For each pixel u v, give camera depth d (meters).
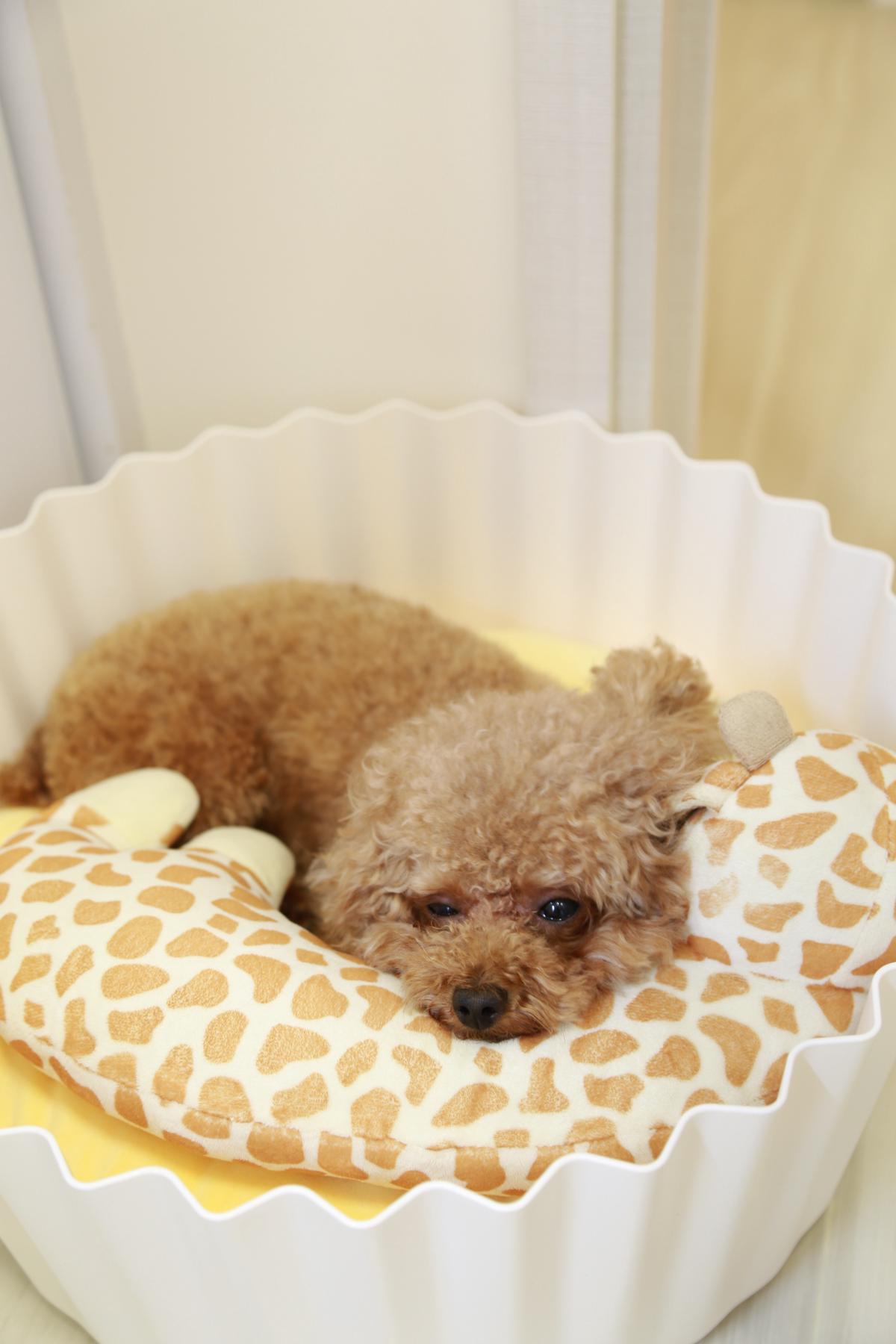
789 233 1.18
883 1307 0.52
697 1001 0.49
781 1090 0.40
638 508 0.73
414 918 0.54
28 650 0.69
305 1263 0.41
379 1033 0.48
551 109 0.65
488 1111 0.46
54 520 0.69
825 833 0.48
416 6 0.66
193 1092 0.47
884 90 1.37
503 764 0.50
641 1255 0.42
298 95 0.69
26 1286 0.55
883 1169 0.57
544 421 0.73
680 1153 0.40
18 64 0.65
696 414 0.80
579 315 0.71
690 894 0.51
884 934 0.48
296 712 0.64
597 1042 0.48
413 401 0.78
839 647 0.66
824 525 0.65
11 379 0.69
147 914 0.51
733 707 0.51
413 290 0.75
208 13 0.66
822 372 1.05
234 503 0.75
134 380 0.76
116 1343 0.50
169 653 0.66
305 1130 0.46
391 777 0.53
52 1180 0.41
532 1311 0.44
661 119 0.66
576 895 0.50
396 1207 0.38
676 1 0.65
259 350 0.77
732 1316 0.52
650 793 0.52
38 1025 0.49
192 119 0.69
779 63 1.43
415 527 0.78
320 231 0.73
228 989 0.49
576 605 0.78
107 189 0.71
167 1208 0.39
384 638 0.66
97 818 0.60
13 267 0.68
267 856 0.61
